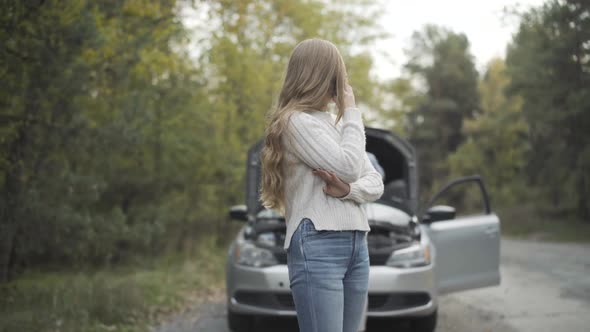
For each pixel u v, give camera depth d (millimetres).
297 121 2010
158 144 10430
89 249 8391
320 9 15609
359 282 2057
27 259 8664
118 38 7680
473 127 38000
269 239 5230
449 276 5621
